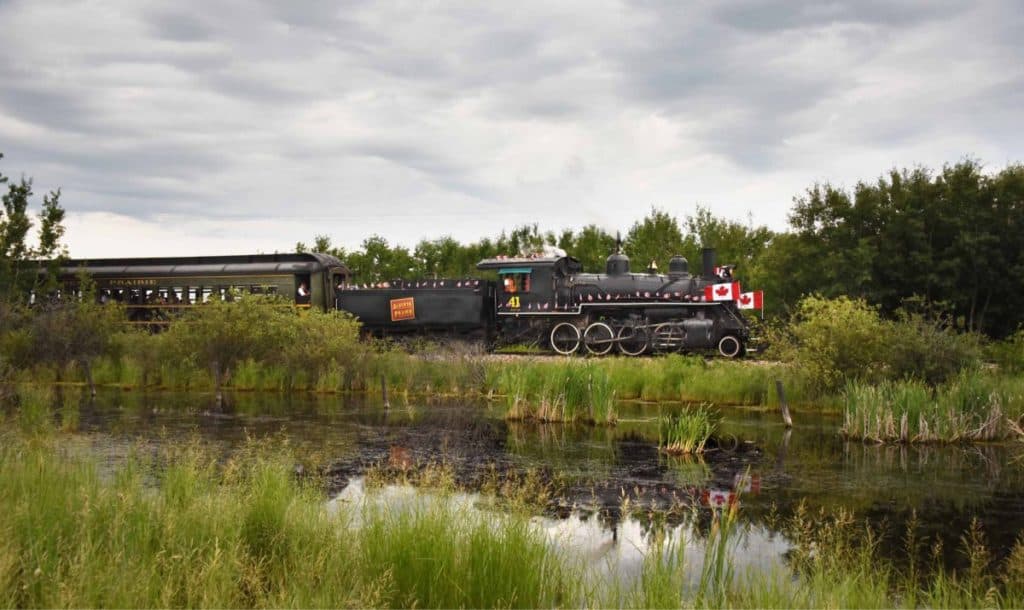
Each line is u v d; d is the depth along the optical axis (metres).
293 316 24.91
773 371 21.19
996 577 8.00
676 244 42.31
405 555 6.68
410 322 30.73
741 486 11.56
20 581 5.77
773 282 34.50
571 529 9.44
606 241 42.44
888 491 11.59
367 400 21.56
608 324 28.48
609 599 6.66
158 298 32.53
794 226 33.94
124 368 25.08
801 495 11.34
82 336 23.80
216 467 11.86
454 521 7.61
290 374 24.09
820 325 19.95
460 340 28.75
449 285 30.36
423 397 22.33
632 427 17.34
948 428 15.67
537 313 29.06
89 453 12.42
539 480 12.04
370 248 44.72
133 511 7.24
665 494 11.33
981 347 21.38
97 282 33.03
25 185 25.58
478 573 6.49
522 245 44.47
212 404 20.34
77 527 6.77
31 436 12.90
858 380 18.91
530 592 6.46
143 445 13.81
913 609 6.77
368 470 12.45
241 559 6.66
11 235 25.11
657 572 6.89
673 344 27.12
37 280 26.39
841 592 6.69
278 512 7.70
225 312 24.11
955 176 31.42
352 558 6.96
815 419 18.53
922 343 18.42
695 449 14.64
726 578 7.25
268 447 14.05
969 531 9.60
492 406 20.59
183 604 5.86
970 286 31.27
